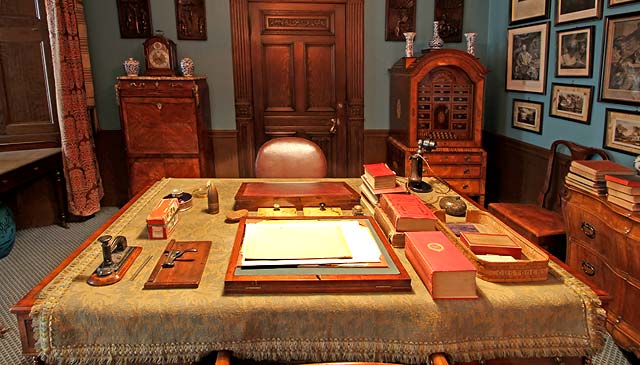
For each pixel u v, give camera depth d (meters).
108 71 4.11
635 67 2.54
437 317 1.29
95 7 3.98
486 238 1.57
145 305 1.30
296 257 1.46
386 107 4.31
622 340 2.11
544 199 3.24
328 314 1.29
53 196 3.98
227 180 2.58
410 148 3.66
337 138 4.40
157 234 1.75
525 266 1.40
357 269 1.40
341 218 1.84
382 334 1.30
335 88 4.30
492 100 4.25
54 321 1.28
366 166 2.17
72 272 1.48
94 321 1.28
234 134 4.29
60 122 3.73
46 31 3.67
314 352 1.29
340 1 4.12
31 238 3.71
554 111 3.30
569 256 2.49
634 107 2.56
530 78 3.60
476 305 1.30
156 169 3.90
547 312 1.31
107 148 4.26
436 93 3.71
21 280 3.04
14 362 2.24
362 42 4.17
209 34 4.10
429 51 3.67
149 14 4.02
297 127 4.36
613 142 2.73
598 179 2.25
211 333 1.29
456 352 1.29
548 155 3.37
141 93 3.75
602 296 1.35
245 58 4.15
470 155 3.68
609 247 2.17
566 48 3.14
